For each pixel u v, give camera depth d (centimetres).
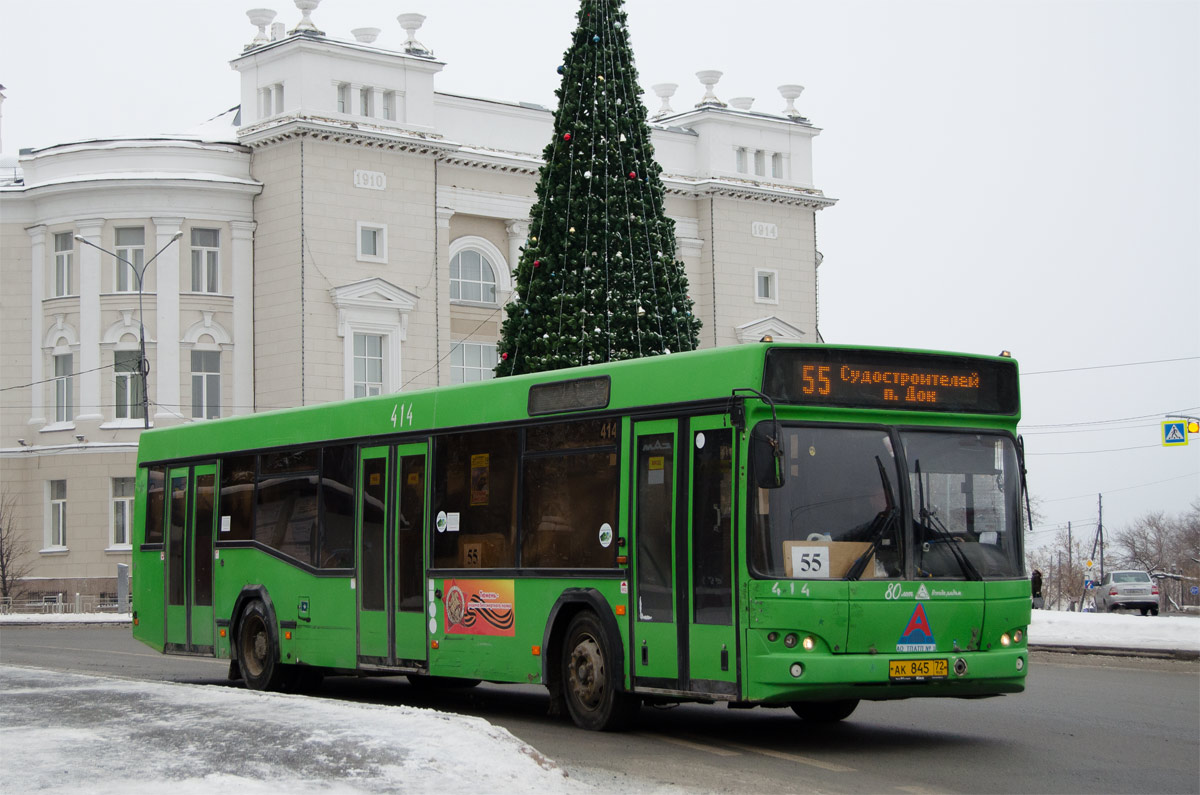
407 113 5691
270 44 5559
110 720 1233
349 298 5481
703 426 1345
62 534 5562
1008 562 1354
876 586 1284
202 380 5522
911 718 1572
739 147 6619
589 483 1467
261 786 949
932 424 1352
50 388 5616
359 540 1777
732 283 6525
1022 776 1176
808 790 1102
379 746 1080
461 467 1639
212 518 2067
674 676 1348
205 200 5497
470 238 5997
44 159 5622
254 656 1962
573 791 1025
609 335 3678
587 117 3784
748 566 1271
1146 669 2267
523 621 1528
